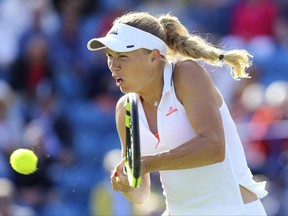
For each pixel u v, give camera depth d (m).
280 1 46.56
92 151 36.59
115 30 16.08
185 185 16.64
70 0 43.94
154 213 30.22
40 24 42.75
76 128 38.97
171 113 16.22
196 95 15.81
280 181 32.16
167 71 16.23
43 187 33.28
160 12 44.75
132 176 14.98
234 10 45.50
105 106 39.78
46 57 41.72
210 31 45.25
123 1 45.50
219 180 16.48
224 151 15.73
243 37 44.47
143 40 15.95
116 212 31.20
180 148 15.52
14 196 32.62
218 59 16.56
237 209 16.70
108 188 31.62
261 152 33.19
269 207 31.62
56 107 38.38
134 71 16.06
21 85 41.66
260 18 44.50
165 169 15.61
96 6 45.28
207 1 45.94
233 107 36.56
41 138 34.19
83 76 41.22
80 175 34.62
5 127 34.75
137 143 14.88
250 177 17.02
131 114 15.12
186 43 16.42
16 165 17.73
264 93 36.94
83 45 42.53
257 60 42.09
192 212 16.97
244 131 34.06
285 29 45.75
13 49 43.03
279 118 33.97
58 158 34.50
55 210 33.25
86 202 34.16
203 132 15.59
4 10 44.91
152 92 16.38
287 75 42.25
